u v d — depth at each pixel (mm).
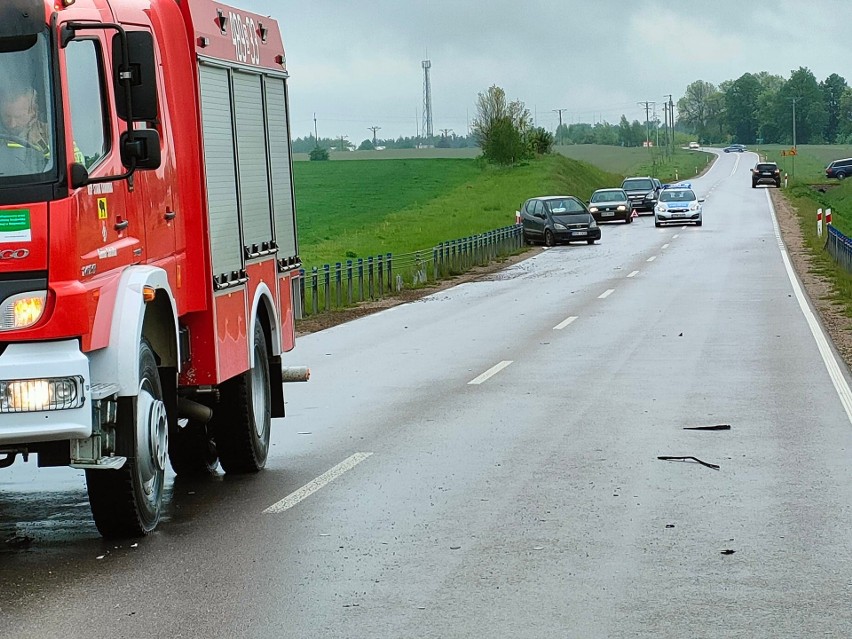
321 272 41844
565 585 7695
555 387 17062
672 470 11320
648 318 26484
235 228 11453
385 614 7141
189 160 10516
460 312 30062
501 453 12344
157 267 9562
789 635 6652
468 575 7961
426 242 63844
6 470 12227
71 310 8164
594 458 11977
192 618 7109
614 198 74625
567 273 41719
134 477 9000
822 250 46812
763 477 10961
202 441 11945
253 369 11938
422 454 12422
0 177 8117
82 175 8305
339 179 135125
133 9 9766
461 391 16953
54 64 8234
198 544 8953
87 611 7277
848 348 20844
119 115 8930
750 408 14875
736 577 7824
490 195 108438
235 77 11766
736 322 25141
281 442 13508
